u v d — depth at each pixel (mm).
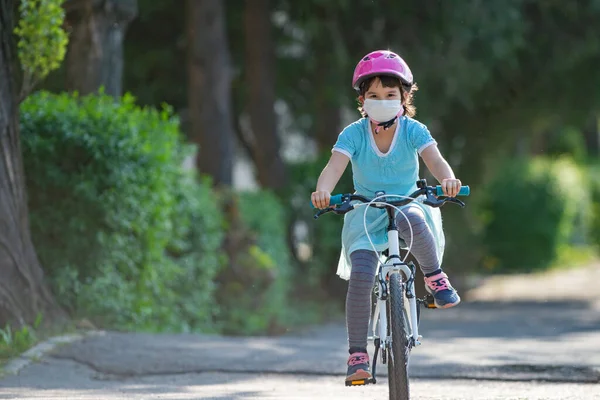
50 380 15945
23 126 20766
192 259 25094
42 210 20734
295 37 40344
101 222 20891
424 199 11469
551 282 50219
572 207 57719
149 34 40688
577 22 40406
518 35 37438
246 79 40531
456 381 16359
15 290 18797
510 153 52312
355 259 11484
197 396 14477
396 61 11516
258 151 38062
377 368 17625
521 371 17047
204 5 34031
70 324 19797
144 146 21484
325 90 37938
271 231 32531
